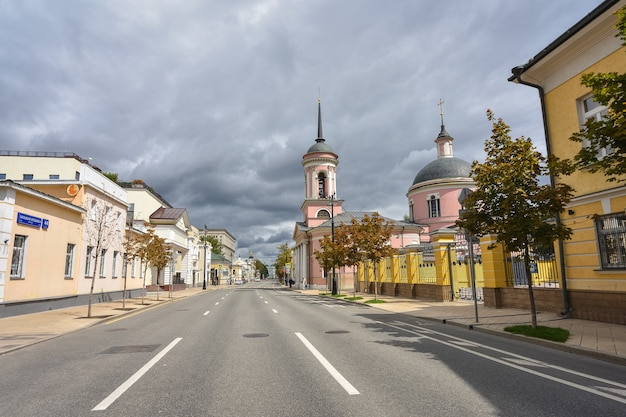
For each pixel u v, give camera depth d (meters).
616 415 4.54
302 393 5.45
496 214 11.07
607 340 9.08
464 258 22.00
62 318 15.52
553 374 6.49
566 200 10.22
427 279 23.86
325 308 20.42
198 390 5.64
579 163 8.32
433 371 6.69
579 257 13.04
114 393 5.55
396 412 4.65
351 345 9.27
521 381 6.04
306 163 59.25
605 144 7.43
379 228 24.92
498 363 7.33
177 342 9.91
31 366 7.48
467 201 11.45
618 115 7.09
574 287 13.23
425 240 50.12
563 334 9.52
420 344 9.44
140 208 47.75
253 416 4.56
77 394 5.53
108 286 25.45
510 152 10.74
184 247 52.16
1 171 34.56
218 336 10.84
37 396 5.46
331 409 4.77
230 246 147.12
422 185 51.19
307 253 57.06
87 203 22.05
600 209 12.35
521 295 16.06
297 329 12.17
